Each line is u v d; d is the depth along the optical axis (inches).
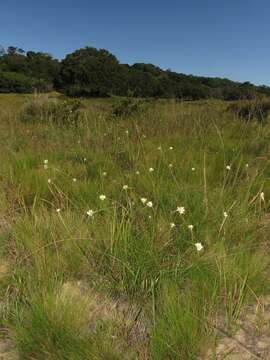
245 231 131.2
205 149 220.8
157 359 81.7
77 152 234.7
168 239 121.1
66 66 2044.8
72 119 338.3
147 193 158.9
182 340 84.3
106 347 83.5
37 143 262.5
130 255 111.7
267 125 280.1
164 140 258.5
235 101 366.9
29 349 85.2
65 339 85.4
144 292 103.3
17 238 126.3
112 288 106.4
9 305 99.4
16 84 2025.1
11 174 182.5
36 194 159.0
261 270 109.3
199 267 107.0
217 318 96.5
